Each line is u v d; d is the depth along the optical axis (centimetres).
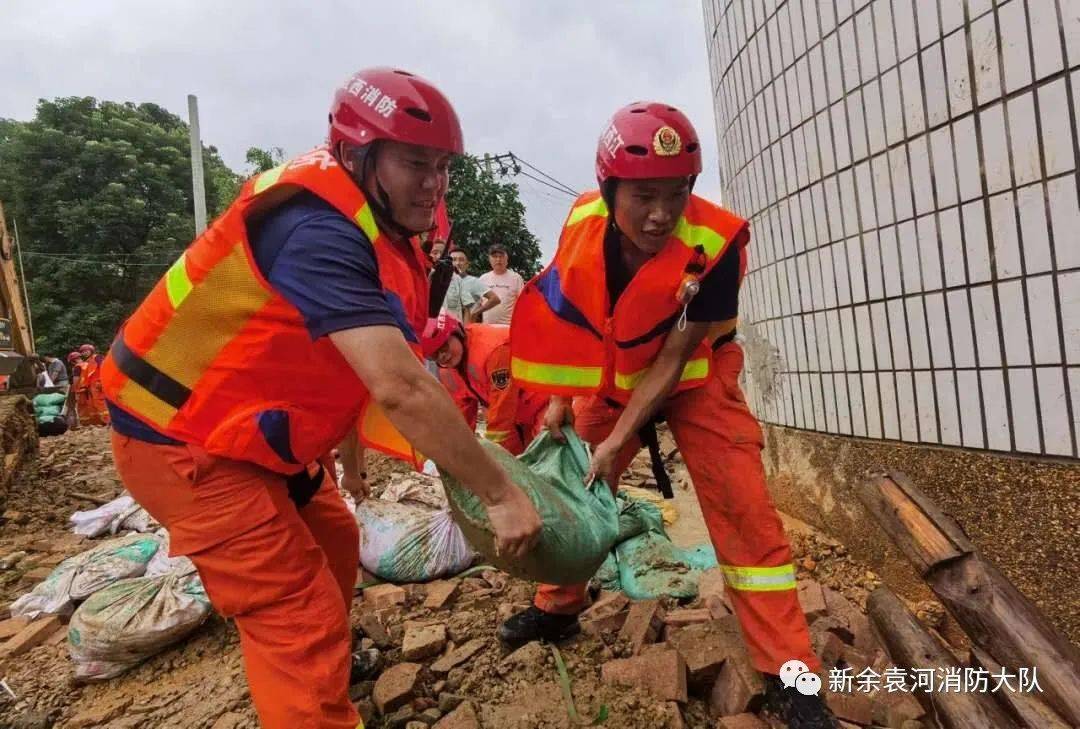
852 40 318
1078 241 226
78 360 1447
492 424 365
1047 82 229
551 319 238
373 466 593
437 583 345
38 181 2870
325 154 174
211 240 172
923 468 300
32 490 592
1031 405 249
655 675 238
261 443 175
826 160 349
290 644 176
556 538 201
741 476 226
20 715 265
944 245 278
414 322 198
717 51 489
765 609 219
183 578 311
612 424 275
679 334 222
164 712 255
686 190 201
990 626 195
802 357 394
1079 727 175
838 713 226
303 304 157
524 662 259
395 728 236
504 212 1616
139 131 3066
